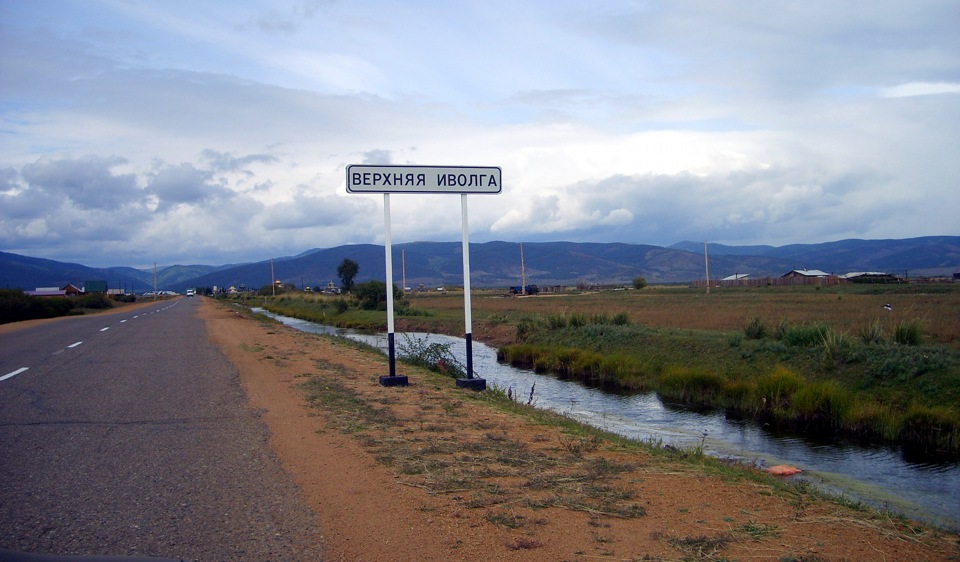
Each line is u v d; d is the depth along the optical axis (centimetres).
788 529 553
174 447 813
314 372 1545
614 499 624
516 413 1118
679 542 516
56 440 847
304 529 540
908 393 1684
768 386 1781
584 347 2931
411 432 911
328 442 844
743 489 675
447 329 4469
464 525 550
